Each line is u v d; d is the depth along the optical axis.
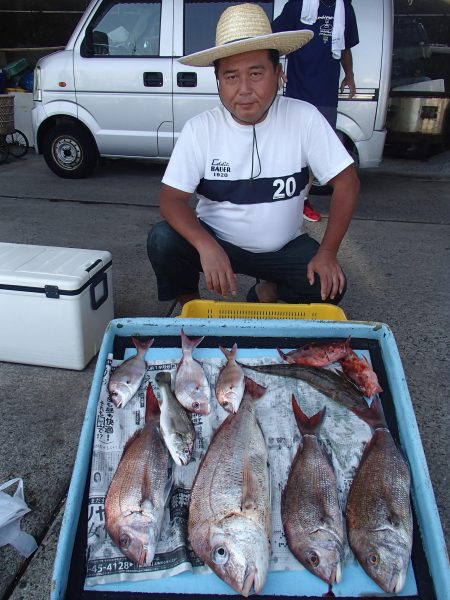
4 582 1.57
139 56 5.18
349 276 3.64
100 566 1.15
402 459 1.28
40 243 4.06
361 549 1.15
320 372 1.46
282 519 1.21
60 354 2.48
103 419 1.36
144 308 3.12
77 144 5.71
